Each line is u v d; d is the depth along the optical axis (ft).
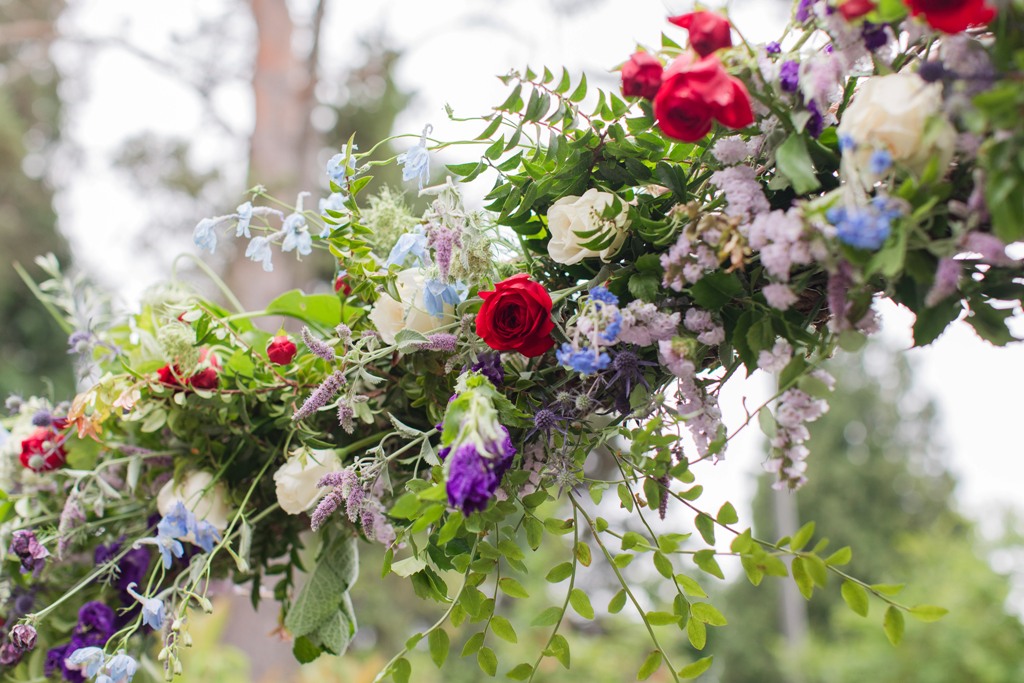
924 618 3.36
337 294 4.71
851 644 26.91
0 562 4.99
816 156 3.27
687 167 3.80
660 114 3.20
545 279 4.07
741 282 3.43
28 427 5.24
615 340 3.41
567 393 3.76
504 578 3.83
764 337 3.34
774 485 3.30
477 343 3.93
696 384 3.56
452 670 25.59
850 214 2.78
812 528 3.45
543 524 3.87
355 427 4.51
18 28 24.59
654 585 20.59
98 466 4.74
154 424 4.62
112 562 4.53
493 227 4.02
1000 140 2.60
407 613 34.55
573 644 19.43
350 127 28.99
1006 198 2.59
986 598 21.49
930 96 2.78
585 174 3.83
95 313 5.24
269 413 4.72
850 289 3.09
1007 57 2.64
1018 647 20.70
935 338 3.12
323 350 3.90
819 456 63.82
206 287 26.25
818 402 3.22
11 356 32.58
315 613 4.50
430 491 3.16
